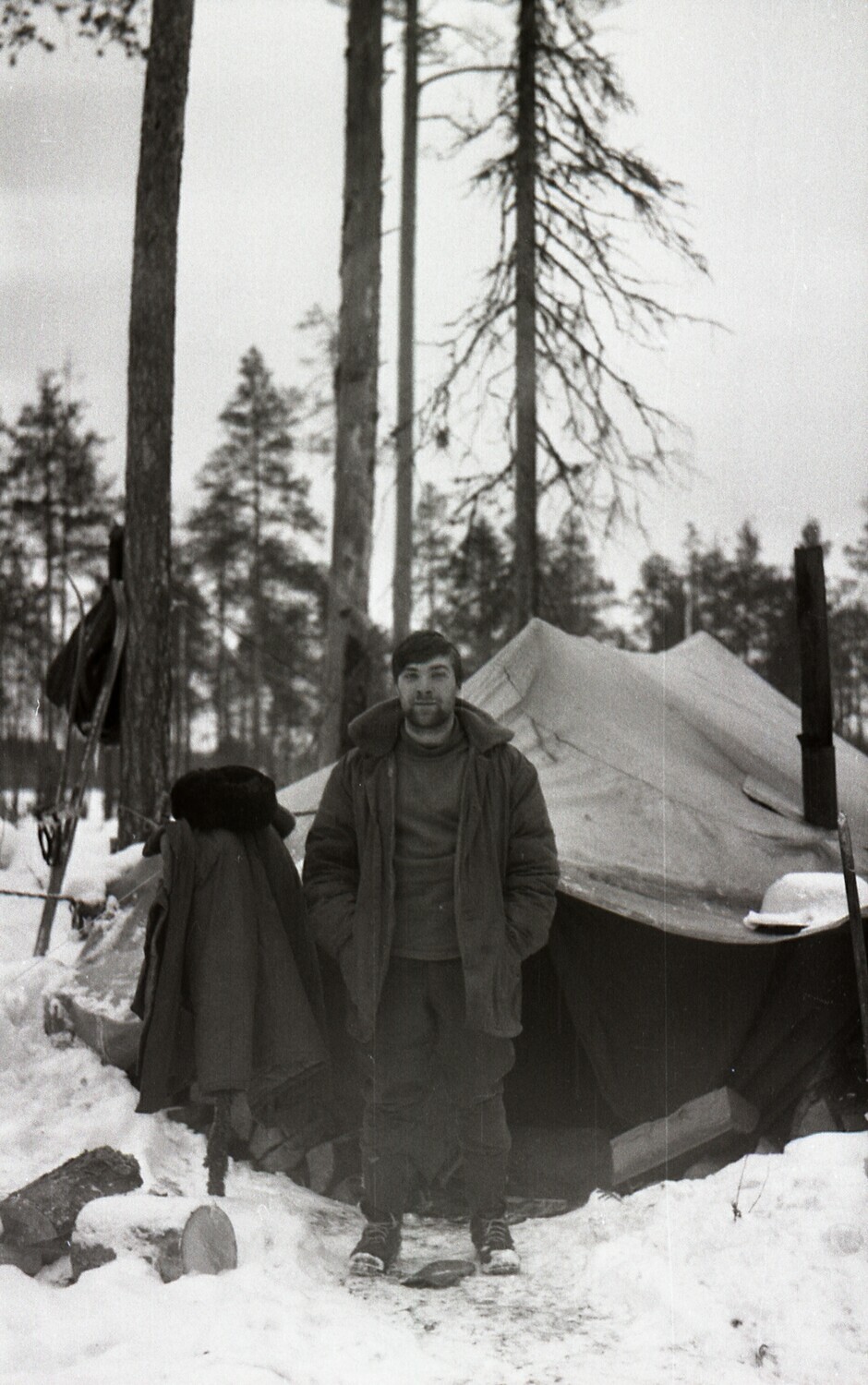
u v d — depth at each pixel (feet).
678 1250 12.34
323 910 13.67
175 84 29.53
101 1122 14.39
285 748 96.63
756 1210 12.67
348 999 14.25
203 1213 11.76
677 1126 14.92
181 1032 14.37
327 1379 9.90
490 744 13.53
